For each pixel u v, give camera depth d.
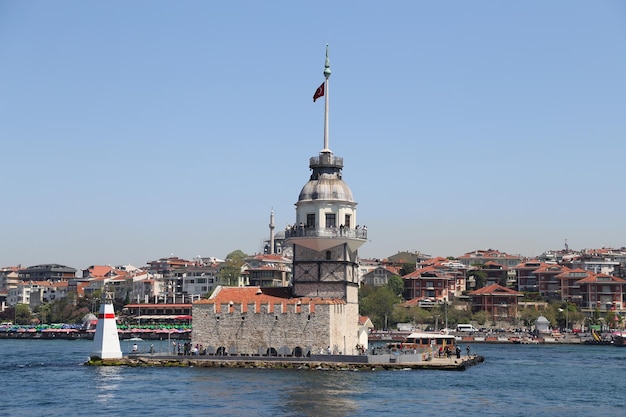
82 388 96.62
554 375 122.19
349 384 99.44
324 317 118.44
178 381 101.50
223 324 121.94
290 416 78.00
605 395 98.50
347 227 126.88
